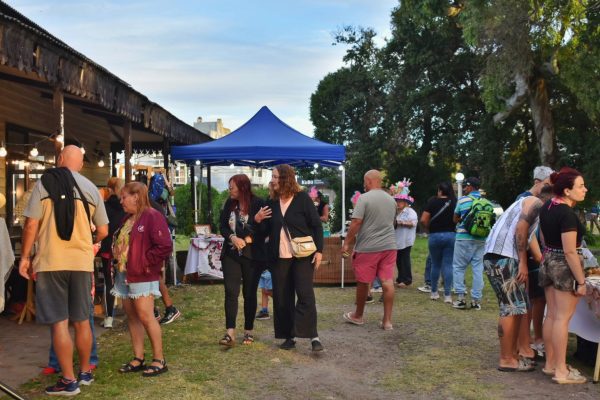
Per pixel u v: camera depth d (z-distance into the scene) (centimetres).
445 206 891
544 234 519
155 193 1026
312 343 602
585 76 1828
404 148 3156
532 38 1853
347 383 513
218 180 4656
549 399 472
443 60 2764
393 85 3011
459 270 852
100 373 525
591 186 2248
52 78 616
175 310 752
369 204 708
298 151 1074
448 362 577
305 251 589
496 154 2711
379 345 643
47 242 455
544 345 568
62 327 460
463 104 2820
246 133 1157
